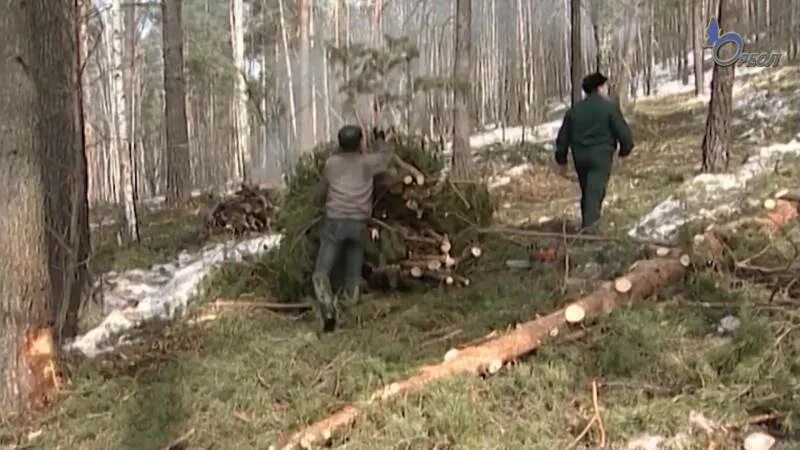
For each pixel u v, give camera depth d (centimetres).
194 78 2791
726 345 417
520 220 895
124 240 1127
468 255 652
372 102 820
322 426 383
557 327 454
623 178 1195
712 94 1064
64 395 473
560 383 407
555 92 3509
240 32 2272
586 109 719
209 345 533
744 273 531
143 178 2695
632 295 496
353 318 553
